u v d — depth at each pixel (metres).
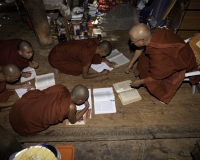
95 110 3.03
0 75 2.75
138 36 2.50
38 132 2.80
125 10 5.01
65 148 2.65
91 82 3.46
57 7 3.48
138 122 2.93
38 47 4.02
